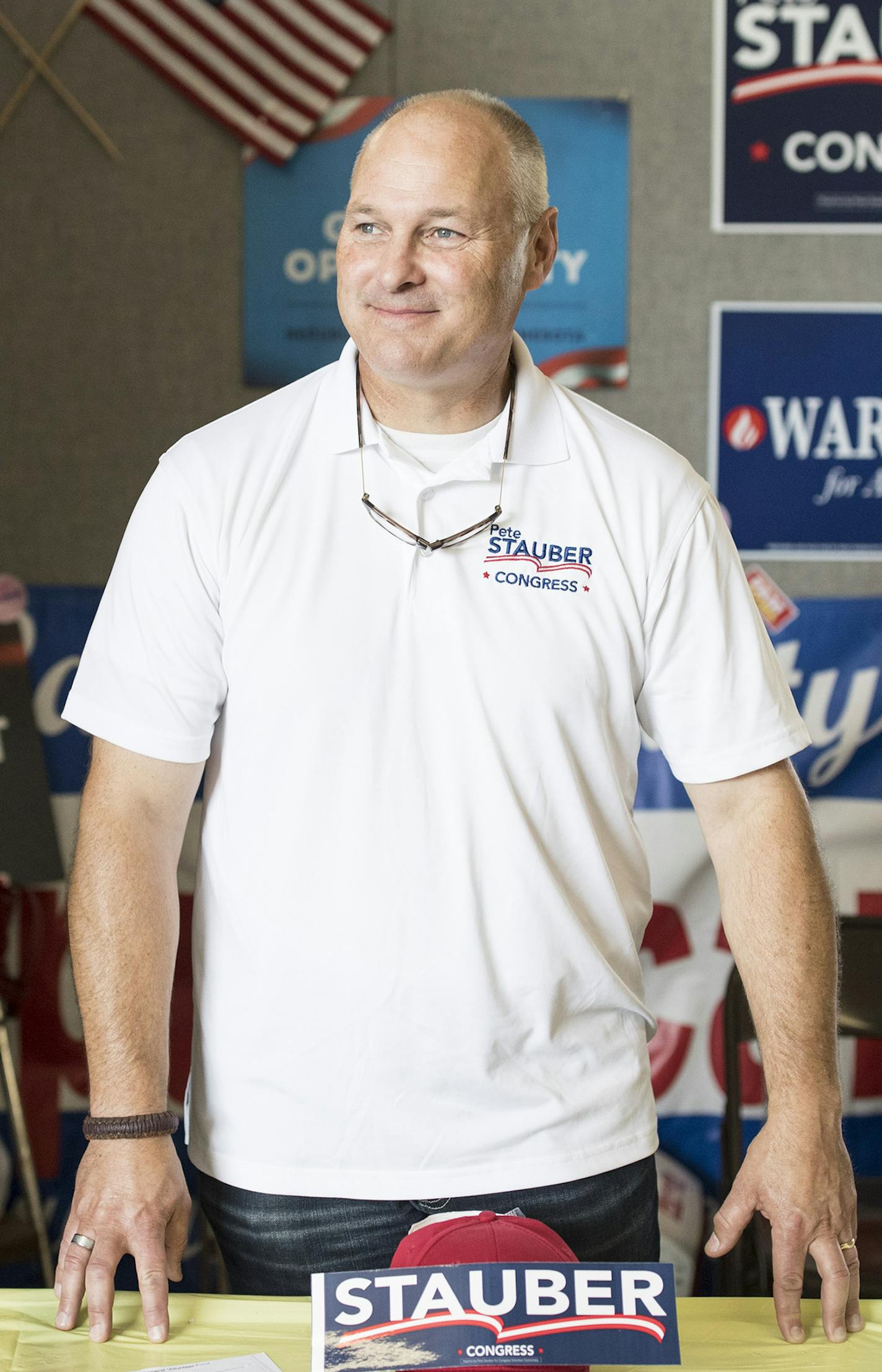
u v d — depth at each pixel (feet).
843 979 7.35
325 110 9.25
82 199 9.29
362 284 4.18
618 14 9.30
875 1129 9.27
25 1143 8.36
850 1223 4.18
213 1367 3.59
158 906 4.37
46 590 9.39
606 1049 4.50
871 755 9.55
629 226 9.42
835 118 9.37
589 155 9.35
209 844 4.50
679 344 9.50
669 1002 9.28
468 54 9.29
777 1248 4.09
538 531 4.50
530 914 4.29
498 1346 3.41
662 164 9.39
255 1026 4.31
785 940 4.43
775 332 9.49
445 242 4.14
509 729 4.32
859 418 9.55
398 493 4.43
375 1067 4.26
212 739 4.58
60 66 9.21
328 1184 4.31
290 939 4.25
